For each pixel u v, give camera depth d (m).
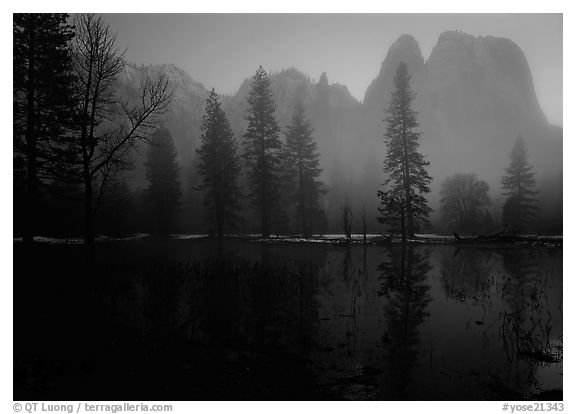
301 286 11.59
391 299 10.30
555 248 26.72
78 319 7.76
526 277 14.07
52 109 20.70
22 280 11.48
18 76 19.86
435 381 5.29
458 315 8.71
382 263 18.02
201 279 12.55
